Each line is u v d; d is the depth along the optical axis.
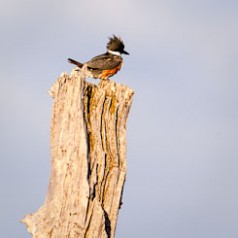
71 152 14.09
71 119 14.25
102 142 14.41
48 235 13.96
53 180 14.23
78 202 13.90
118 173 14.40
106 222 14.12
